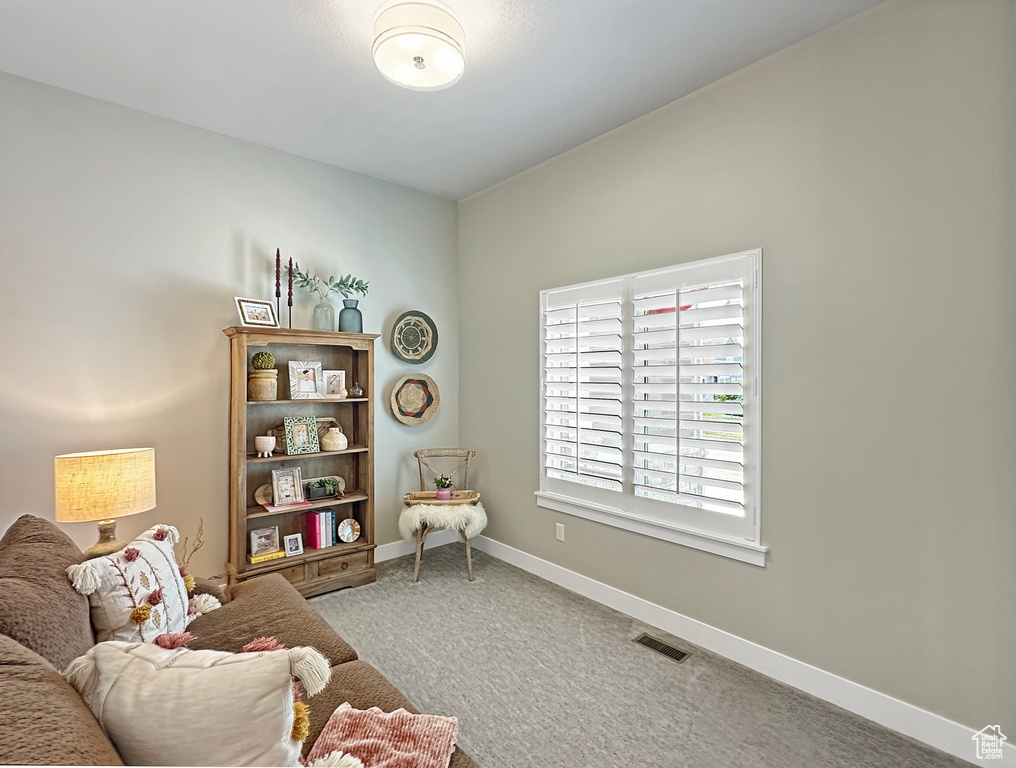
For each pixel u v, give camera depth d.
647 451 2.71
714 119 2.49
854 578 2.03
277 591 2.14
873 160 1.98
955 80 1.79
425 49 1.97
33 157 2.47
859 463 2.02
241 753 0.81
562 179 3.30
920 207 1.87
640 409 2.78
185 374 2.89
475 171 3.60
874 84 1.97
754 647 2.32
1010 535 1.69
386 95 2.61
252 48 2.23
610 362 2.95
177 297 2.87
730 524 2.41
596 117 2.83
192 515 2.91
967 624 1.78
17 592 1.19
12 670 0.83
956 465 1.79
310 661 0.85
